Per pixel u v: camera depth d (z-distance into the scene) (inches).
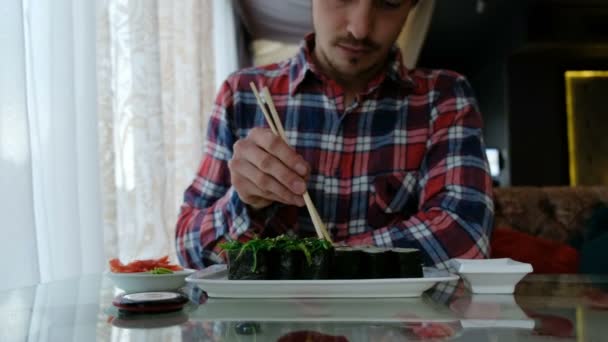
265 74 59.5
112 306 29.4
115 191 57.4
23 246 42.7
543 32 260.1
